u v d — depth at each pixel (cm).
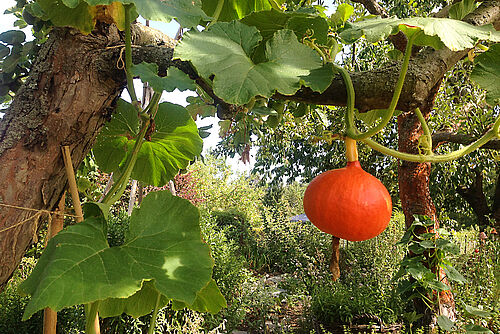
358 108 98
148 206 75
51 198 97
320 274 619
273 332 479
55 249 63
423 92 95
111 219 425
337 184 86
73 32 98
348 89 91
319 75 83
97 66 98
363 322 422
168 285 62
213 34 76
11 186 89
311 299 493
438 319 264
